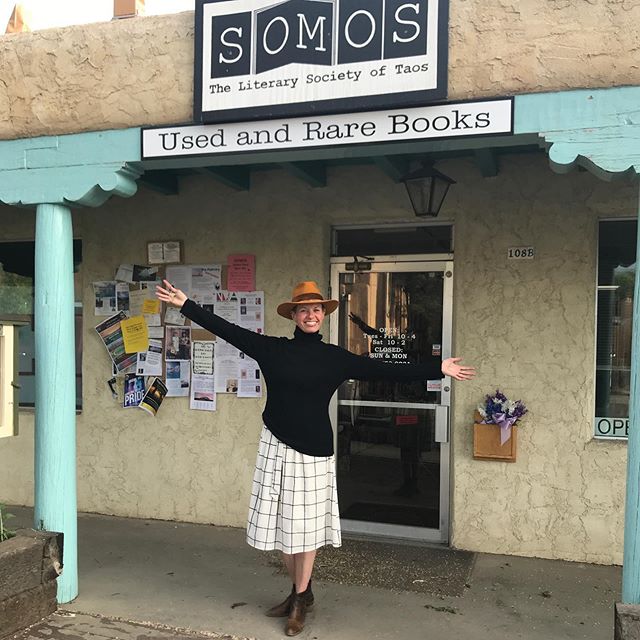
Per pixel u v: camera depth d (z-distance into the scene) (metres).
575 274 4.55
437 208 4.34
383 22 3.30
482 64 3.24
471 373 3.44
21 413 5.84
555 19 3.15
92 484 5.61
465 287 4.76
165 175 5.18
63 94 3.89
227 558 4.61
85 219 5.62
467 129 3.24
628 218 4.59
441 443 4.94
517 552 4.62
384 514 5.07
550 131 3.15
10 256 5.99
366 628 3.57
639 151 3.06
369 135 3.37
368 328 5.14
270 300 5.21
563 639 3.46
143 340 5.48
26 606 3.57
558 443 4.55
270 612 3.71
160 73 3.74
